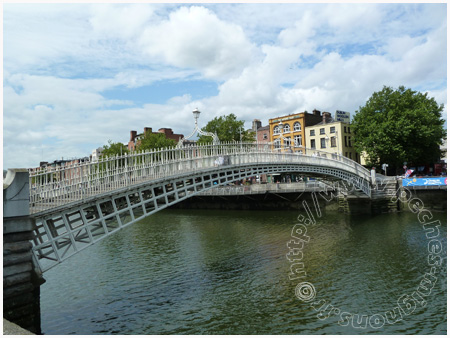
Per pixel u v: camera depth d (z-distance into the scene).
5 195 10.08
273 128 58.94
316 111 58.34
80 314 12.23
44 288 15.19
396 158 41.66
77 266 18.92
